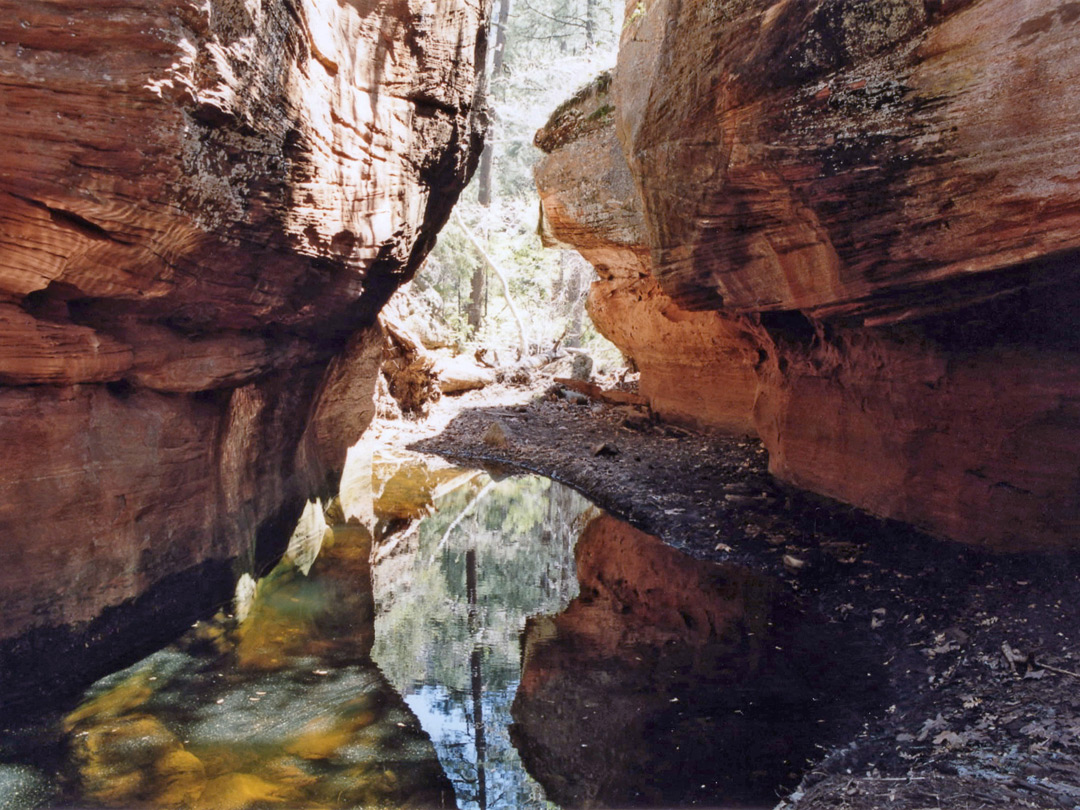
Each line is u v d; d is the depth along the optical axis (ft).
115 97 10.19
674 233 24.34
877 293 18.02
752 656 17.22
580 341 85.10
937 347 19.92
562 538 28.96
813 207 17.10
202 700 13.80
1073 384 16.81
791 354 28.73
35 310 12.32
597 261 45.50
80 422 13.39
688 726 14.01
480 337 79.56
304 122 15.48
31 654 12.30
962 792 10.71
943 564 19.34
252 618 18.26
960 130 13.56
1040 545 17.87
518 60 85.15
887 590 19.48
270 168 14.28
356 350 30.12
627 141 27.04
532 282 87.30
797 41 16.16
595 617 20.12
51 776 10.94
